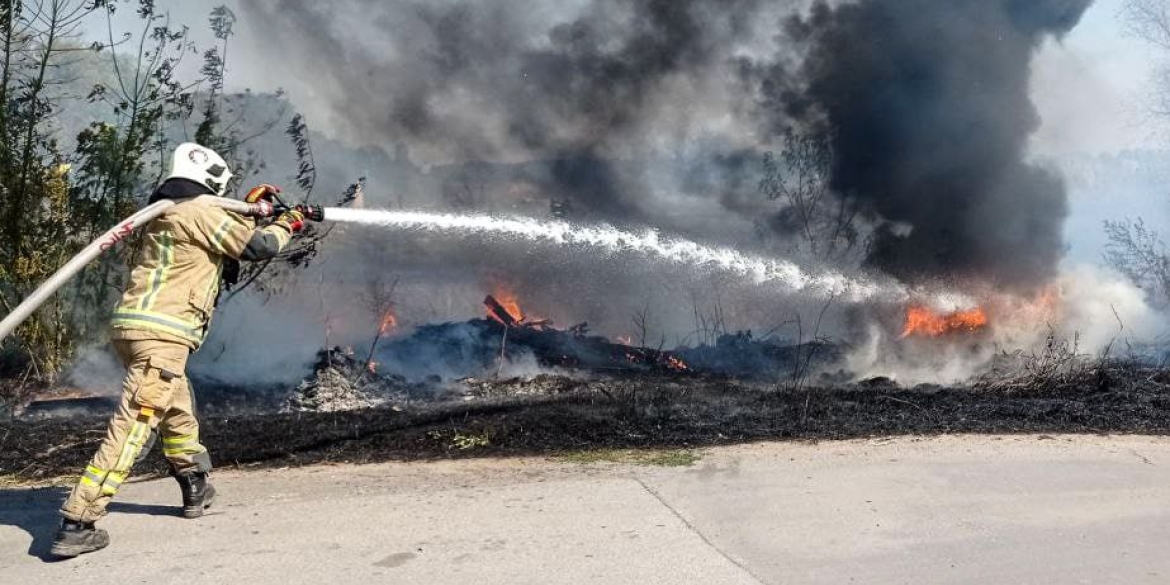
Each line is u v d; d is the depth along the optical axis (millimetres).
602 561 4027
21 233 7609
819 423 6234
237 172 8148
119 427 4188
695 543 4223
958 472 5227
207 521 4543
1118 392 6973
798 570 3949
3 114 7469
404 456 5609
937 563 4027
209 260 4398
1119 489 4953
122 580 3883
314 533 4371
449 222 6215
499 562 4027
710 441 5859
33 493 5023
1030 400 6855
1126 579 3873
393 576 3896
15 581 3879
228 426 6320
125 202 7941
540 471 5293
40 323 7695
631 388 7457
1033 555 4113
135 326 4223
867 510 4641
